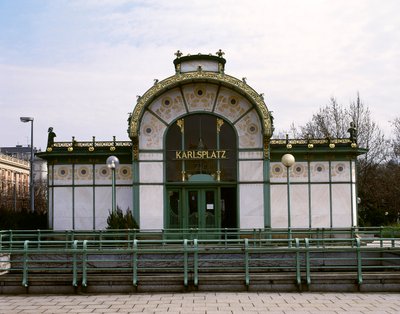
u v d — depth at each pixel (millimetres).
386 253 21312
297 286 16234
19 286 16109
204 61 28188
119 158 28938
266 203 27656
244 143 27938
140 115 27328
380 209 48094
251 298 15109
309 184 28594
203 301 14680
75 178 28938
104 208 28719
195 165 28016
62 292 16078
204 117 28203
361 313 13078
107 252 16531
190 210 27969
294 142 29109
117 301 14766
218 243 27281
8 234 25172
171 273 19484
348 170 28703
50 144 28875
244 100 28062
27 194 95312
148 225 27562
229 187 28047
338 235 28188
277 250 16609
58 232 23859
